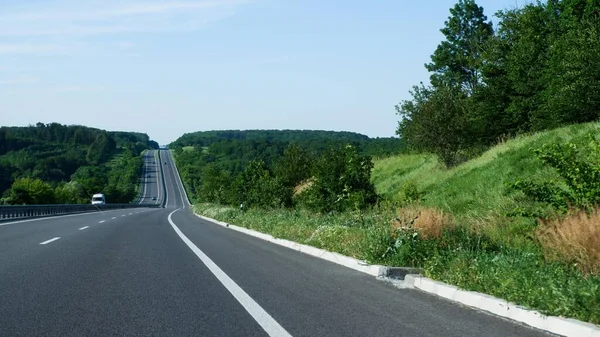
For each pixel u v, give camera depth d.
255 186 39.12
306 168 46.47
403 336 5.95
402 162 46.12
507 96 35.19
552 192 11.54
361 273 10.98
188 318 6.77
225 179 64.25
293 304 7.70
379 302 7.91
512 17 37.75
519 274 7.91
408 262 11.02
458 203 22.91
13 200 77.06
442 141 33.88
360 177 23.89
